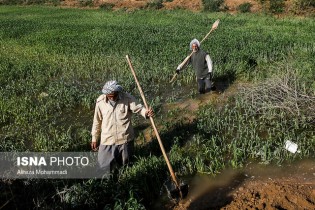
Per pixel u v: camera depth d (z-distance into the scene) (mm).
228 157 5309
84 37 15508
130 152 4996
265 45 11289
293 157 5148
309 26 16250
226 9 26094
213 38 13484
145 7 31141
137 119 6934
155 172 4797
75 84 9320
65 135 6188
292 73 7703
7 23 22078
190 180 4812
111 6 33094
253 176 4820
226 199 4398
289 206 4145
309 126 6043
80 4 35750
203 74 7754
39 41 14914
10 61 11672
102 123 4754
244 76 8891
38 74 10062
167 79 9312
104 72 10195
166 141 5891
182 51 11297
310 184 4543
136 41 13578
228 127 6141
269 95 7082
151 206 4395
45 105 7695
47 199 4254
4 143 5773
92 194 4188
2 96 8273
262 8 24219
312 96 6711
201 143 5777
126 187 4469
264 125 6180
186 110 7281
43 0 39594
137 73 9641
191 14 24750
